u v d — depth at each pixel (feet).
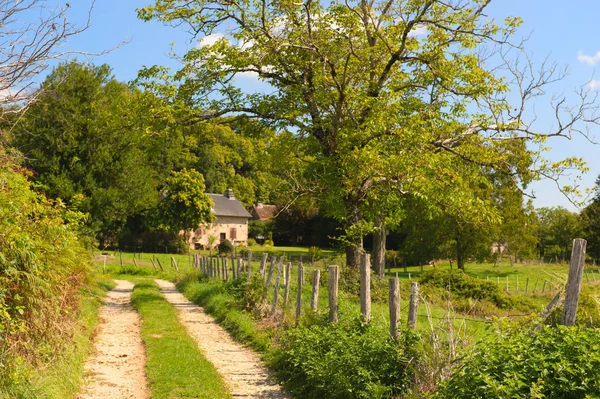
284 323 46.24
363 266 33.88
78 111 134.31
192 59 78.33
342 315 37.09
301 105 82.53
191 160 247.50
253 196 307.58
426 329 29.22
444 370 24.94
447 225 131.95
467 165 81.66
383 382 27.12
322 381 29.45
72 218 34.96
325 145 81.41
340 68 79.41
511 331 23.21
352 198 80.89
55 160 140.56
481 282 81.10
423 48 79.10
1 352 24.31
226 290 70.49
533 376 18.89
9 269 25.49
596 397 17.15
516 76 75.41
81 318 43.39
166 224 226.38
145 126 80.69
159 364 37.27
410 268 169.27
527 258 155.43
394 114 74.54
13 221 26.14
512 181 79.46
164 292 95.25
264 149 87.97
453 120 81.56
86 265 39.83
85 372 34.94
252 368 38.19
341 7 78.23
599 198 195.21
